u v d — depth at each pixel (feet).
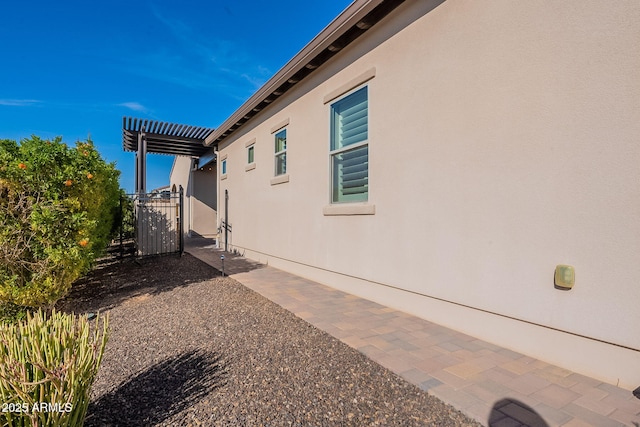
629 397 8.74
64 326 6.96
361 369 10.22
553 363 10.63
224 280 22.97
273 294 19.26
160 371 9.93
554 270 10.59
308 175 23.77
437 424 7.59
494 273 12.25
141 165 46.11
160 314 15.39
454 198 13.67
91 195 17.21
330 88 21.39
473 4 12.95
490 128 12.35
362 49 18.70
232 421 7.52
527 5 11.25
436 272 14.43
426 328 13.84
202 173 61.36
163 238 34.17
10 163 14.03
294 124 25.59
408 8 15.85
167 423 7.40
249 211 34.17
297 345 11.98
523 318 11.40
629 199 9.09
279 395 8.66
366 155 18.84
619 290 9.29
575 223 10.13
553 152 10.61
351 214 19.45
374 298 17.88
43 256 14.71
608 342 9.49
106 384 9.14
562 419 7.79
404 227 16.03
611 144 9.40
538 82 10.96
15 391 5.50
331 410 8.04
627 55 9.07
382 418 7.77
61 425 5.79
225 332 13.15
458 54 13.52
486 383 9.43
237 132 37.63
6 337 6.30
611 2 9.35
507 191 11.84
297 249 25.16
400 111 16.22
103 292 19.56
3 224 13.93
